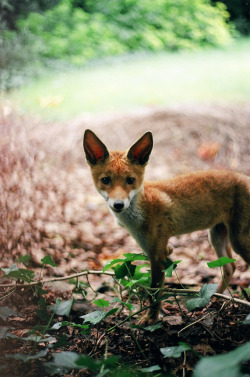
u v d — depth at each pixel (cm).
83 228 166
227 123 236
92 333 104
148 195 117
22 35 406
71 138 230
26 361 82
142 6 490
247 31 586
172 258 152
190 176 125
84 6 504
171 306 119
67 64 412
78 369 91
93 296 124
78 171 207
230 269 127
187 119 240
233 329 101
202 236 166
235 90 317
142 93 319
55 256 145
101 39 452
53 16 462
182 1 509
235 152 214
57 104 283
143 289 114
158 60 445
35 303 113
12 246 136
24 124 222
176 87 335
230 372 64
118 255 152
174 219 119
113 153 120
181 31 499
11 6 427
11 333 95
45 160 204
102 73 396
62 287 124
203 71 389
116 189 112
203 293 92
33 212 154
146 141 117
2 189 143
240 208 122
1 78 341
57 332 104
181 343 80
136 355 97
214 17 520
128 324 108
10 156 158
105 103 294
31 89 338
